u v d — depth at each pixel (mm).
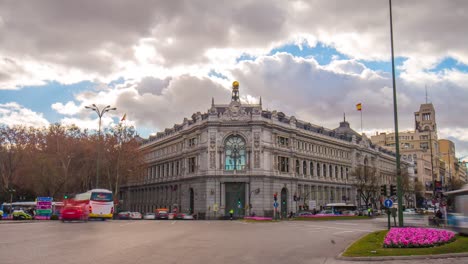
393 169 163500
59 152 100375
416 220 73750
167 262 20688
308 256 24172
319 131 119250
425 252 23547
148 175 131875
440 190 67688
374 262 21984
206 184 94875
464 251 23812
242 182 94938
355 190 129250
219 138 96250
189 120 109625
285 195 101750
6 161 101000
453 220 38062
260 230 46312
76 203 64938
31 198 122750
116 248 25719
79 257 21562
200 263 20703
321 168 116688
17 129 101625
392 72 39906
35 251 23672
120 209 149500
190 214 99062
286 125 103562
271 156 97625
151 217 93500
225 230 45500
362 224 61719
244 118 96438
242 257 23188
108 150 102688
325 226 55969
